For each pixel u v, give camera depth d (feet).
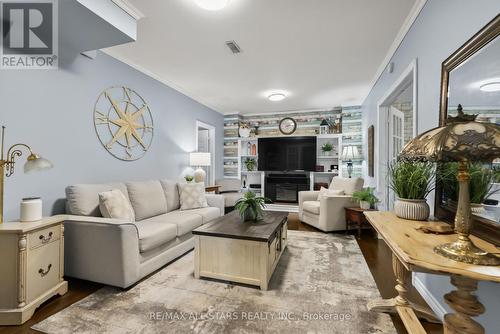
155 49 9.45
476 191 4.03
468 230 3.24
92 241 6.60
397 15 7.25
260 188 20.44
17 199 6.69
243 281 6.85
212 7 6.58
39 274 5.68
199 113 16.62
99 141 9.24
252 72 11.78
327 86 13.78
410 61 7.48
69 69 8.09
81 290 6.57
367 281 7.15
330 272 7.73
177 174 14.15
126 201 8.52
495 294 3.77
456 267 2.87
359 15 7.26
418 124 6.79
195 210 11.23
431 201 5.87
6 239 5.31
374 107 13.07
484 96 3.90
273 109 19.52
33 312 5.43
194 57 10.17
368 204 11.41
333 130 18.39
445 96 5.12
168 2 6.70
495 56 3.67
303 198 14.52
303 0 6.59
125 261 6.40
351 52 9.67
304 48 9.36
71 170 8.18
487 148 2.86
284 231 9.54
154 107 12.23
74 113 8.28
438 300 5.56
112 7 6.73
